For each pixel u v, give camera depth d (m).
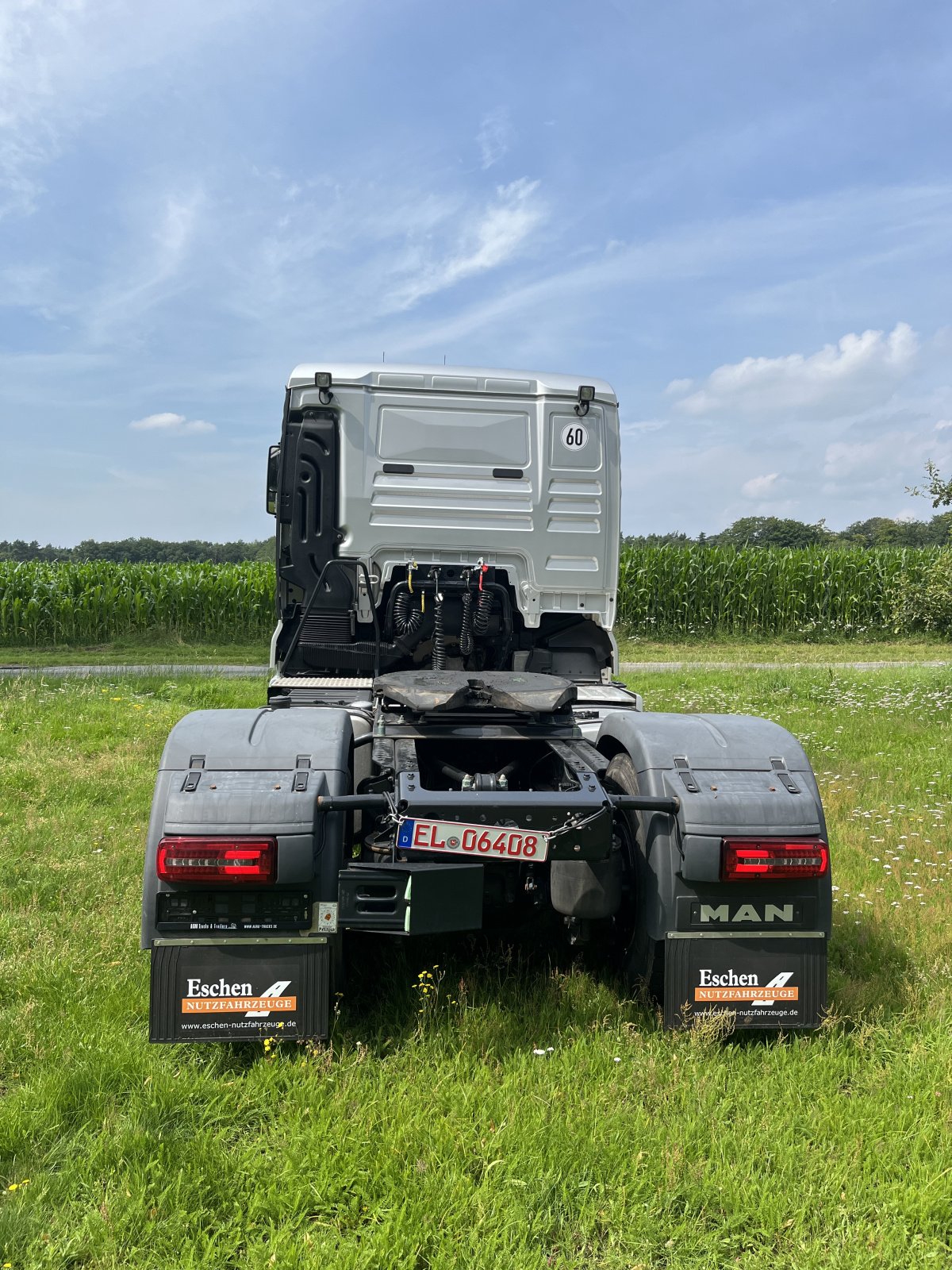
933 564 13.37
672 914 3.02
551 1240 2.19
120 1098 2.73
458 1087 2.72
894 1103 2.69
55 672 13.62
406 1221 2.17
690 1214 2.26
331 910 2.90
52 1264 2.04
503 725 3.57
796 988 3.03
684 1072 2.83
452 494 5.02
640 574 21.77
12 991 3.39
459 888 2.84
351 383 4.95
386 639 5.24
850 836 5.48
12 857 4.93
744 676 13.05
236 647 18.58
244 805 2.86
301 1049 2.95
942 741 8.40
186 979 2.86
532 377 5.05
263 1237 2.16
